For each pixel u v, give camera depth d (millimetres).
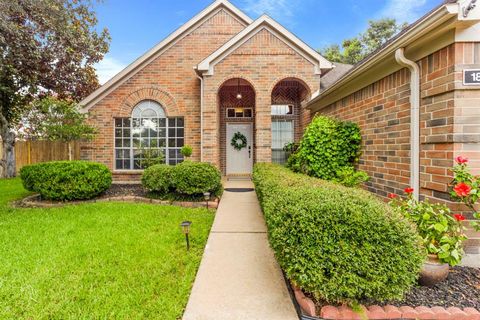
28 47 8609
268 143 8641
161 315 2355
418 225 2809
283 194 3043
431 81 3352
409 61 3600
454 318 2229
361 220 2297
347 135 5574
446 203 3127
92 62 12234
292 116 10859
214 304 2490
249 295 2631
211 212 5754
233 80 9148
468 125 2996
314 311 2297
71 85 12156
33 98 11961
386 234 2271
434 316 2240
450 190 3055
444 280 2762
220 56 8695
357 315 2240
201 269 3168
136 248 3758
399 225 2309
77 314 2371
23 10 7273
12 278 2965
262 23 8617
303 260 2311
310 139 5957
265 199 3863
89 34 10875
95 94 9562
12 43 8117
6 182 10281
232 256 3516
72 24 9578
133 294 2662
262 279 2932
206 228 4668
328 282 2260
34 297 2611
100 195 7133
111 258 3449
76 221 4988
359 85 5305
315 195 2773
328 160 5691
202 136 8750
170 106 9758
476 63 2988
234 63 8688
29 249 3734
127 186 8609
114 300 2555
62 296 2629
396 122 4137
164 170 6785
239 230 4523
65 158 11875
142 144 9852
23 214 5508
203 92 8727
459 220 2729
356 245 2273
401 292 2258
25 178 6586
